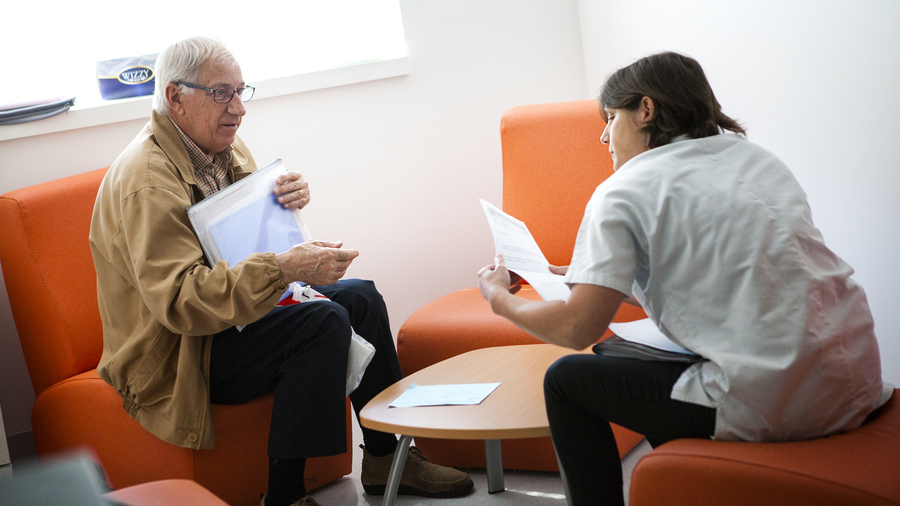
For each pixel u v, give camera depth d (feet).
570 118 7.64
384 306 6.31
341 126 9.02
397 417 4.37
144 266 5.12
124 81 8.31
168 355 5.44
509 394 4.59
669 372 3.62
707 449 3.29
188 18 9.01
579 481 3.85
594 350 3.99
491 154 9.41
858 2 4.87
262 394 5.62
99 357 6.78
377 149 9.14
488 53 9.24
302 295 5.92
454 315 6.57
